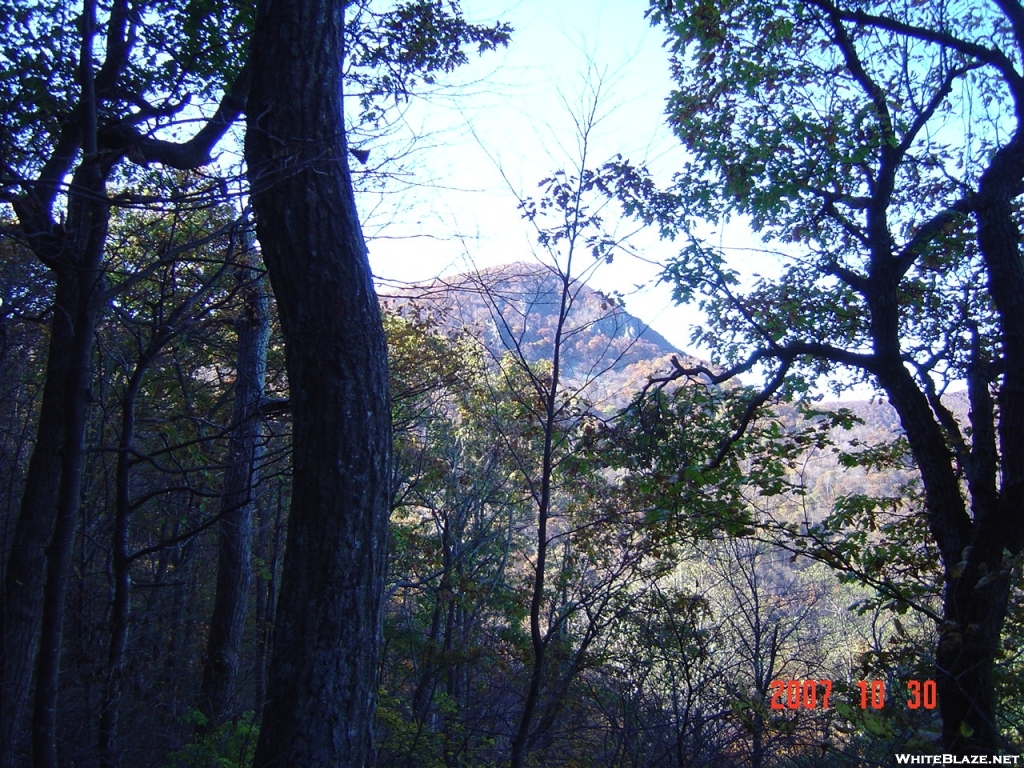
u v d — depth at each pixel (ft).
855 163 26.61
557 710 27.63
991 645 20.03
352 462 14.28
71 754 21.27
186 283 22.86
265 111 15.38
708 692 26.22
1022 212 29.14
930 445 23.94
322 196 15.24
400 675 39.70
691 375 24.93
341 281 14.97
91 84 15.87
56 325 18.33
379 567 14.33
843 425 27.96
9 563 17.85
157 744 25.62
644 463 25.38
